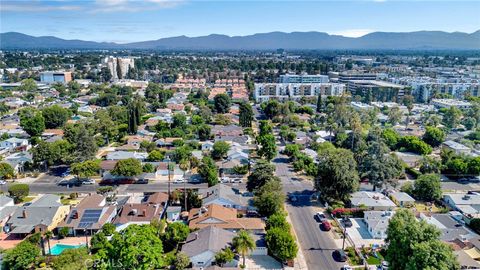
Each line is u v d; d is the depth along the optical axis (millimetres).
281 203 91312
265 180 102688
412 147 148375
